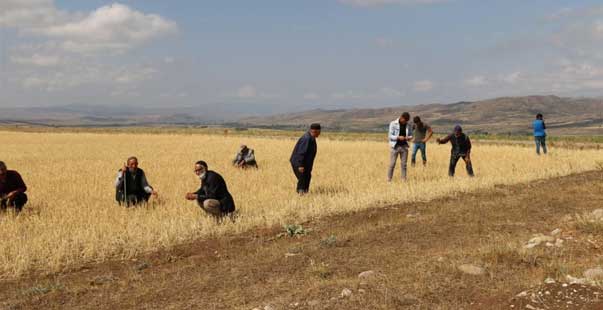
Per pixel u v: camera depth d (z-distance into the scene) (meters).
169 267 7.54
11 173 11.37
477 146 30.64
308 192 13.48
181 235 9.08
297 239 8.93
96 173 18.33
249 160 19.59
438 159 22.39
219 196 10.55
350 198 11.95
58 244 8.29
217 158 24.22
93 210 10.95
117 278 7.02
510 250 6.99
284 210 10.80
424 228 9.25
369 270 6.77
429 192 12.78
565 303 4.84
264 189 13.92
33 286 6.75
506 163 20.19
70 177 17.05
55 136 55.44
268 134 71.00
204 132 82.81
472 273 6.20
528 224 9.22
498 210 10.69
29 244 8.25
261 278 6.72
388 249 7.91
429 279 6.07
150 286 6.61
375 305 5.28
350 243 8.40
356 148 31.17
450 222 9.68
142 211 10.95
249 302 5.76
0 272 7.29
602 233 7.95
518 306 4.95
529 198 12.05
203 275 6.98
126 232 9.12
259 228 9.86
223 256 8.01
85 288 6.58
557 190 13.20
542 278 5.82
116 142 41.94
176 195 13.23
